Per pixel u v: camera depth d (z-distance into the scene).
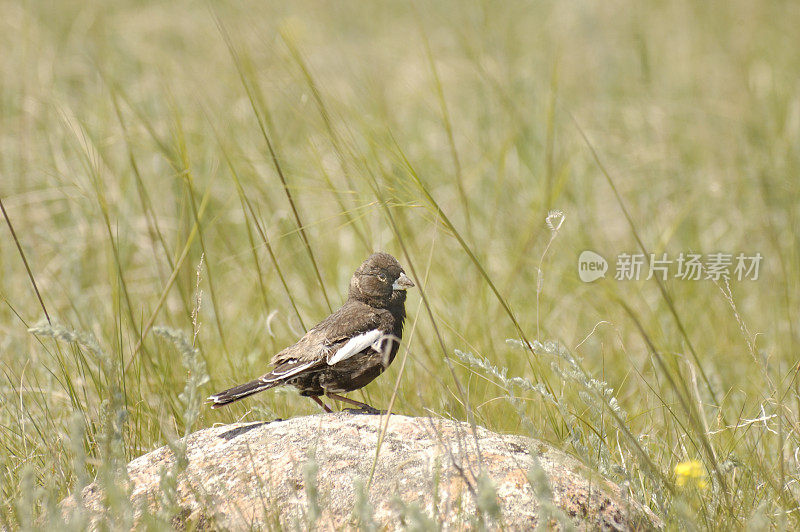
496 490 6.60
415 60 19.02
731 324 12.16
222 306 12.70
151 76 17.11
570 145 16.27
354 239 13.88
